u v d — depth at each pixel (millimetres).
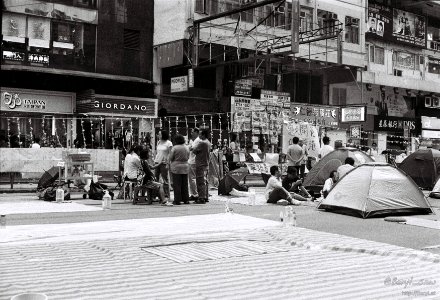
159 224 9352
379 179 11297
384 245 7434
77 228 8695
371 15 34000
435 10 39031
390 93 36469
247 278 5441
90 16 24031
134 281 5250
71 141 23266
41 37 22766
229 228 8953
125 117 24453
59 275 5473
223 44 25078
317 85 31984
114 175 18547
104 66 24469
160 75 25891
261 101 25266
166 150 13648
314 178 15602
